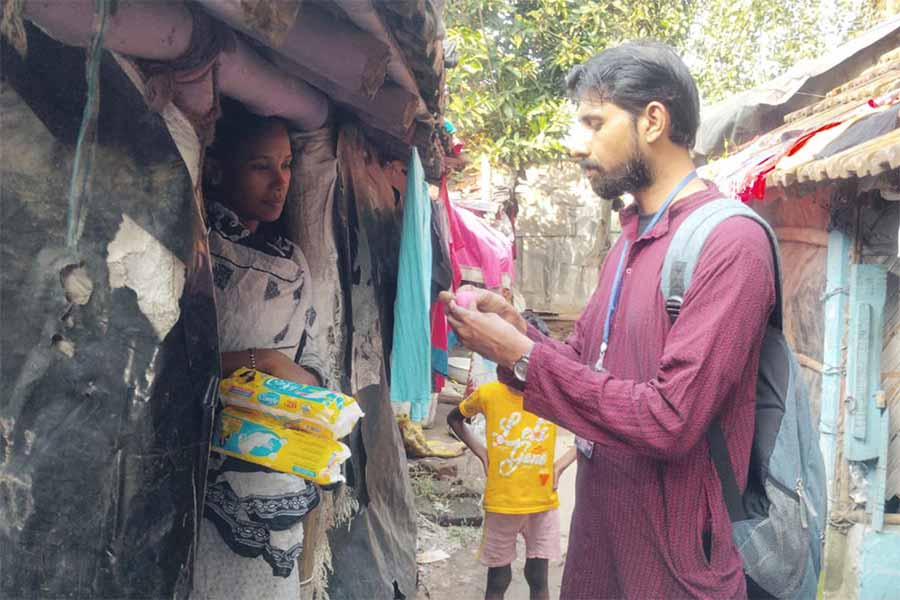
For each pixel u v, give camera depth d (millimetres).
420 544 4336
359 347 2934
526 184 12461
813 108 6781
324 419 1826
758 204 5930
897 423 4016
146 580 1422
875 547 3943
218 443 1857
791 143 4965
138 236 1378
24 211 1295
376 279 2984
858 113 4844
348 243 2672
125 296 1374
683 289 1688
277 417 1860
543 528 3418
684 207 1789
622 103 1780
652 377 1764
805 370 4883
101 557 1376
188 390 1470
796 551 1723
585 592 1905
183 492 1477
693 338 1595
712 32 10625
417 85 2244
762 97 7258
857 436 3959
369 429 3059
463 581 3934
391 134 2617
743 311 1597
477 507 4887
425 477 5344
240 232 2195
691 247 1684
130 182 1371
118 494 1383
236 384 1907
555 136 9938
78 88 1306
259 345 2162
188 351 1462
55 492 1346
